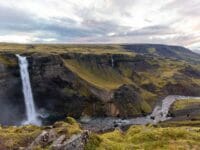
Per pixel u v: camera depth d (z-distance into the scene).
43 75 186.50
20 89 177.62
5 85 170.12
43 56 191.12
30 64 187.62
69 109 184.75
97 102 196.25
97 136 44.12
